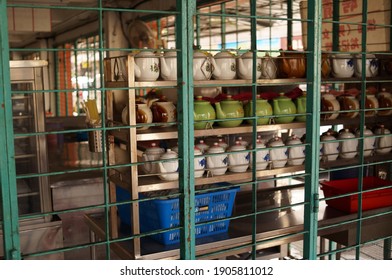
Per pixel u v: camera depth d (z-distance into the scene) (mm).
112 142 2107
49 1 4750
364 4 2145
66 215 3094
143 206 2100
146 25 5301
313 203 2012
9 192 1347
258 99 2240
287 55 2297
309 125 1989
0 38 1305
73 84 8359
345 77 2445
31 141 2600
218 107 2123
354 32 2855
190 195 1667
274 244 2162
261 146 2230
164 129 2025
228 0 3916
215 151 2092
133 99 1856
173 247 2002
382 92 2590
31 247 2672
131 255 1916
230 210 2158
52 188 3031
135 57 1905
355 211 2406
